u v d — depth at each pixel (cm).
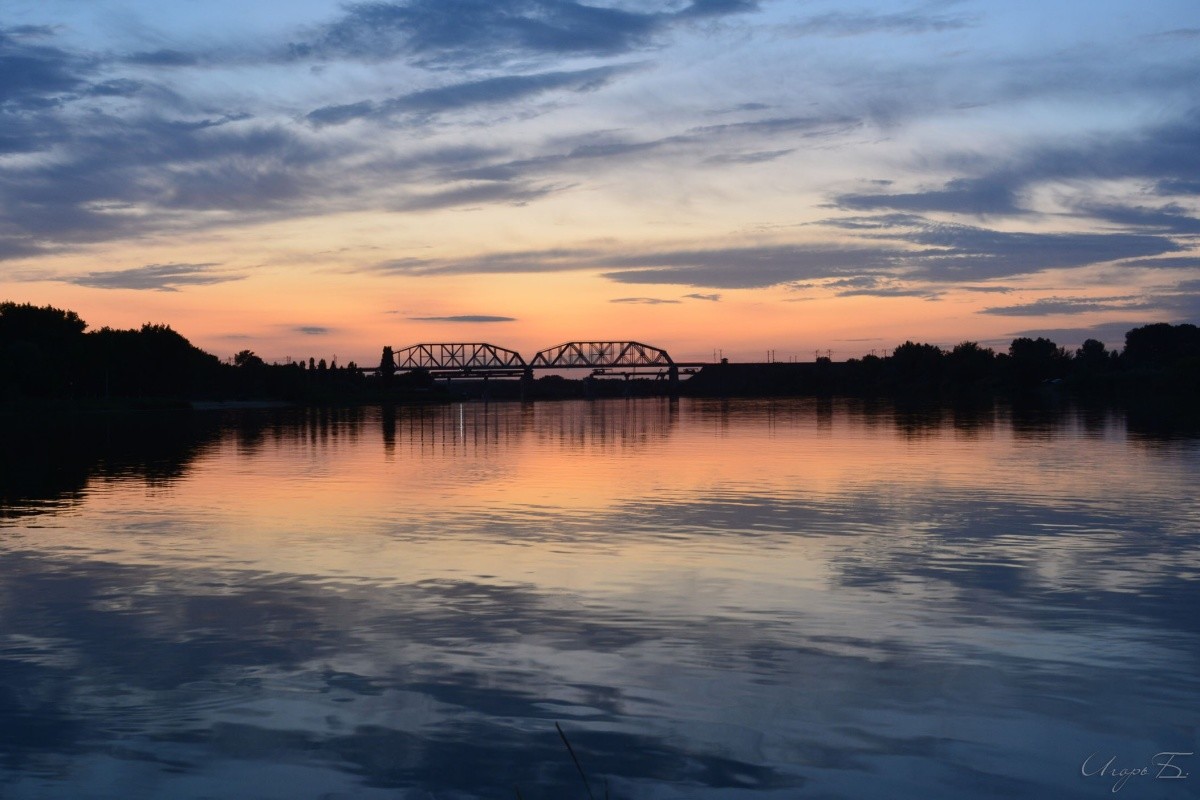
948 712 1059
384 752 974
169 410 14475
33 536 2166
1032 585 1619
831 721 1038
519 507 2614
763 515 2419
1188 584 1619
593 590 1605
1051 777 913
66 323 15375
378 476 3538
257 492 3019
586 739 998
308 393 19762
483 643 1310
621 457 4362
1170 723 1027
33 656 1270
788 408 12306
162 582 1684
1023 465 3650
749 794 884
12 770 944
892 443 5019
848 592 1579
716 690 1127
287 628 1390
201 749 986
